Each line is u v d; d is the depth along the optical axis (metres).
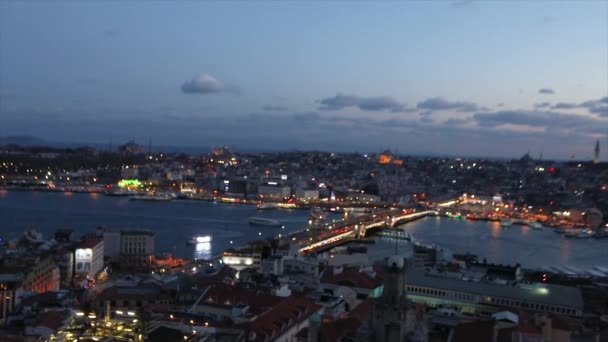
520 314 136.12
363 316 147.25
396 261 84.44
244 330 138.00
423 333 85.88
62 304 182.00
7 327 152.25
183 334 140.25
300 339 136.12
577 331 130.25
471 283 195.25
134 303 183.25
